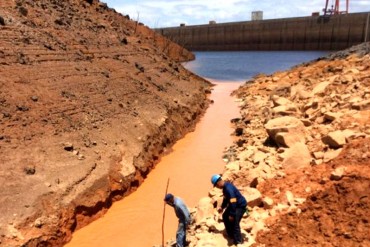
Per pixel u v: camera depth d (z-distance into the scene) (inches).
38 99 567.5
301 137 530.3
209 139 766.5
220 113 1022.4
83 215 431.8
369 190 327.0
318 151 484.7
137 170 549.6
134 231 418.0
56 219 393.7
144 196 505.7
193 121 902.4
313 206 343.0
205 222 362.6
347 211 318.0
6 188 395.5
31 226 370.0
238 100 1205.7
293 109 725.9
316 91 818.2
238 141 683.4
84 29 1010.1
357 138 468.8
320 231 310.8
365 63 987.9
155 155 633.0
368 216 303.7
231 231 322.0
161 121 730.8
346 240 291.3
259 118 810.2
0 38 656.4
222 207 329.1
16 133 481.1
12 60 617.3
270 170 463.2
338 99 676.7
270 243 311.4
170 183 544.7
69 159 481.1
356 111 577.6
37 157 458.9
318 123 600.7
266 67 2374.5
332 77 907.4
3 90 539.8
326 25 3102.9
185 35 4035.4
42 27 819.4
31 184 414.3
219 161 631.8
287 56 2965.1
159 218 446.9
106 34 1109.1
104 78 776.3
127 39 1239.5
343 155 434.9
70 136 528.1
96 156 512.7
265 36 3494.1
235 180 470.9
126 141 589.0
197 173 581.0
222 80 1827.0
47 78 636.1
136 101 762.8
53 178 436.8
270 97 1046.4
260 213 367.6
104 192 468.1
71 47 823.7
